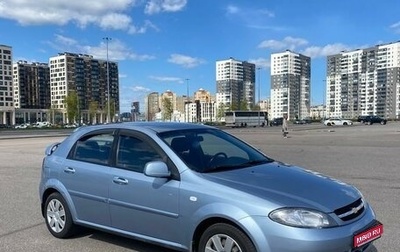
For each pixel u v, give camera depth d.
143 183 4.43
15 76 135.62
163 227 4.26
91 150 5.28
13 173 11.98
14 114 126.69
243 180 3.99
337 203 3.67
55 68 121.44
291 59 128.62
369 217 3.85
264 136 31.08
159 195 4.26
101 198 4.89
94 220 5.04
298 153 16.16
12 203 7.79
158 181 4.29
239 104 115.94
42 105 142.50
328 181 4.24
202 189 3.95
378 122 74.44
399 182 9.13
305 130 45.50
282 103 130.12
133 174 4.58
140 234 4.52
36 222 6.41
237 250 3.69
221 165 4.45
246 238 3.62
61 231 5.45
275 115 132.00
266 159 5.09
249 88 139.12
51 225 5.62
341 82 130.38
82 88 122.19
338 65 131.00
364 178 9.73
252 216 3.57
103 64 127.75
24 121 134.25
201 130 5.20
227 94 131.50
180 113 132.75
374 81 120.19
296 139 25.98
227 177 4.06
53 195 5.58
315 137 28.17
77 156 5.43
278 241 3.43
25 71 137.62
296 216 3.45
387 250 4.70
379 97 119.12
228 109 112.69
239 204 3.67
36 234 5.75
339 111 131.12
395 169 11.20
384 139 24.34
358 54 124.00
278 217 3.47
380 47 117.62
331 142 22.31
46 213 5.73
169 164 4.34
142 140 4.73
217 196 3.82
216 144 4.98
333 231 3.44
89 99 123.56
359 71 124.19
